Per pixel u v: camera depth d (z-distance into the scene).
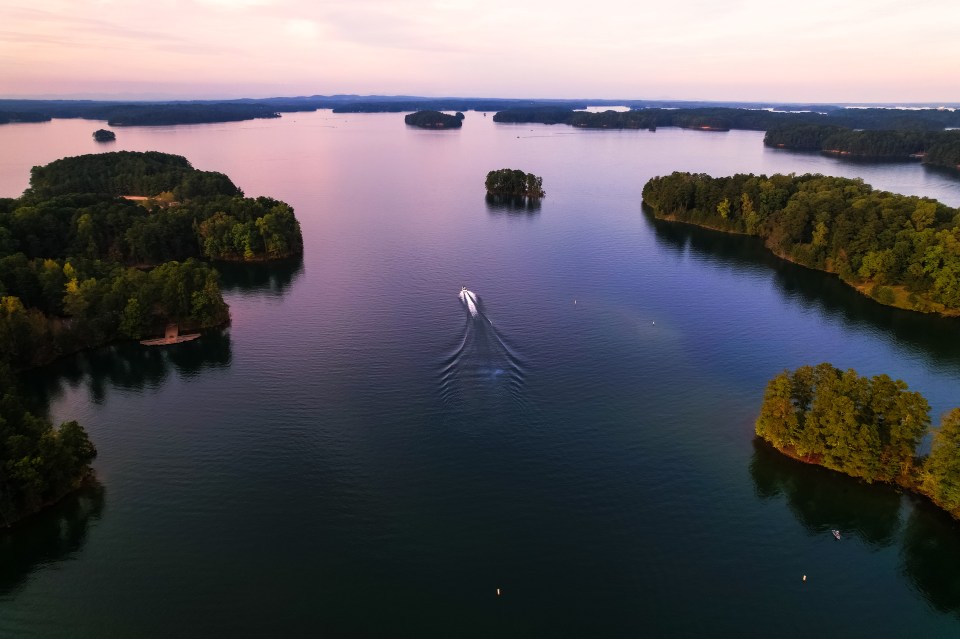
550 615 76.50
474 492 98.12
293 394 126.25
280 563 84.56
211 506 95.50
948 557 86.94
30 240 185.50
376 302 174.25
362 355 142.00
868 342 151.12
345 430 113.81
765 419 107.62
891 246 181.12
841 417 99.50
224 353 144.88
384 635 73.69
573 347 145.50
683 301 176.88
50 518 93.62
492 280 192.50
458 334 152.00
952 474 91.00
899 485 99.81
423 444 109.75
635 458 106.25
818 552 87.50
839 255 199.25
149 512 94.44
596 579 82.00
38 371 139.12
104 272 167.88
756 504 96.06
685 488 99.38
